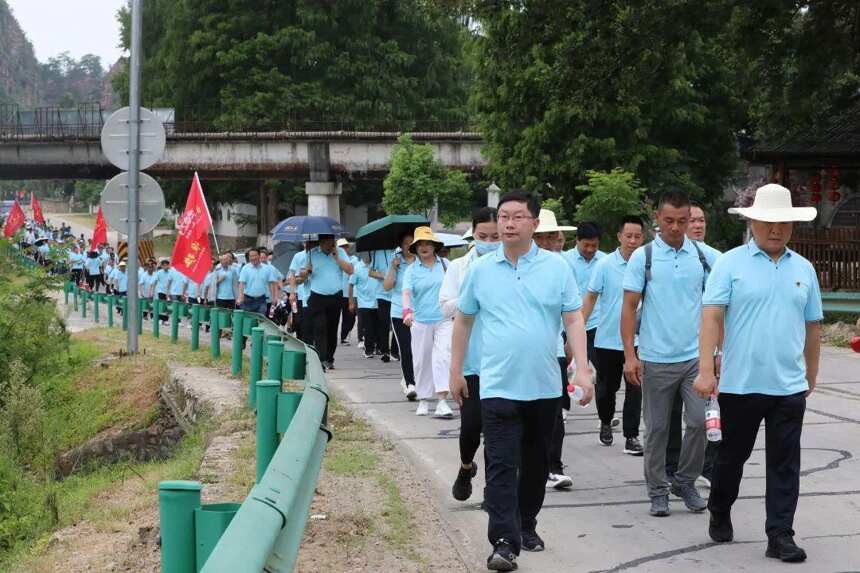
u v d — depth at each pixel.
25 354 18.03
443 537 6.91
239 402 12.70
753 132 37.97
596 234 10.92
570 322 6.36
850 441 10.40
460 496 7.77
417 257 12.43
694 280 7.65
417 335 12.36
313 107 61.03
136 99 18.14
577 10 23.28
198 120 63.69
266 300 22.06
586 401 6.34
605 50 23.41
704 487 8.45
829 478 8.80
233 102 60.84
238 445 9.84
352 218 67.50
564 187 34.38
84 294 33.31
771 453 6.59
